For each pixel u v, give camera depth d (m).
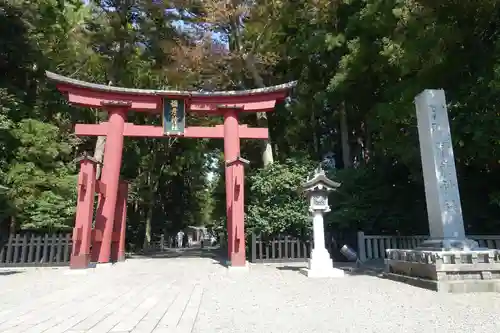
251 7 15.59
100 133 13.18
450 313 5.17
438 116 9.05
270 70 17.64
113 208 12.70
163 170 27.62
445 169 8.69
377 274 9.77
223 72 16.61
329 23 15.75
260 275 9.87
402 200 13.84
